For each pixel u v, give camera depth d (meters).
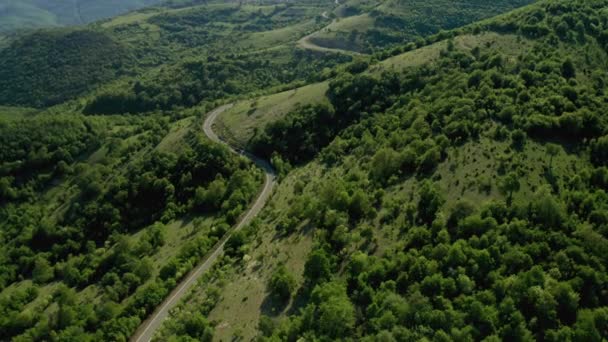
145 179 185.25
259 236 128.75
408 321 75.81
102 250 157.75
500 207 93.75
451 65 184.38
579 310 72.81
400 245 94.38
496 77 150.25
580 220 89.12
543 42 175.88
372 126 171.62
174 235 156.62
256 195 167.75
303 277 98.50
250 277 110.00
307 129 194.75
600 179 99.06
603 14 186.75
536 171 105.12
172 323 104.81
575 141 113.94
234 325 96.38
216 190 169.00
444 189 106.50
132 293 129.00
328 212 108.19
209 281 120.44
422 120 138.75
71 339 112.19
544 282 75.88
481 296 76.38
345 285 89.25
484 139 118.62
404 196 109.25
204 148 192.25
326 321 79.50
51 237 178.00
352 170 138.88
